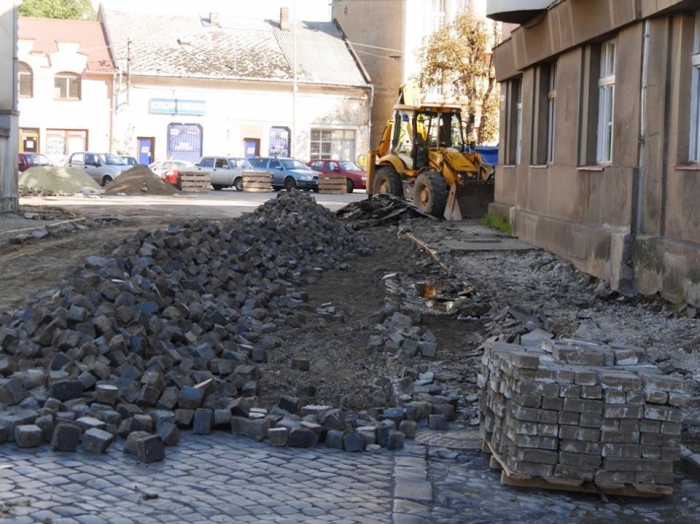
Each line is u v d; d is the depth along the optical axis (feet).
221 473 19.98
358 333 35.58
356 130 189.26
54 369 24.85
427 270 51.72
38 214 75.82
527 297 43.29
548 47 55.01
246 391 26.43
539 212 58.34
